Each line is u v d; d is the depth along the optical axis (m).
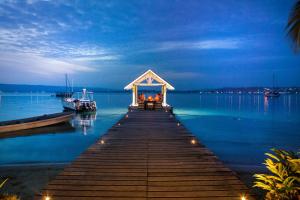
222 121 30.03
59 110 50.09
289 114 38.66
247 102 79.62
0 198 4.72
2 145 17.05
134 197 4.61
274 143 17.39
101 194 4.72
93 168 6.07
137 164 6.38
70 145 17.05
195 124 27.52
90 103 43.28
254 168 10.30
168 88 23.22
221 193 4.77
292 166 4.89
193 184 5.15
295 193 4.52
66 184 5.13
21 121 23.80
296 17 4.09
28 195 7.49
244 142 17.70
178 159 6.82
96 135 21.23
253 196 4.67
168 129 11.53
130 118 15.37
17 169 10.06
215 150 15.17
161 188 4.97
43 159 12.95
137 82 22.88
